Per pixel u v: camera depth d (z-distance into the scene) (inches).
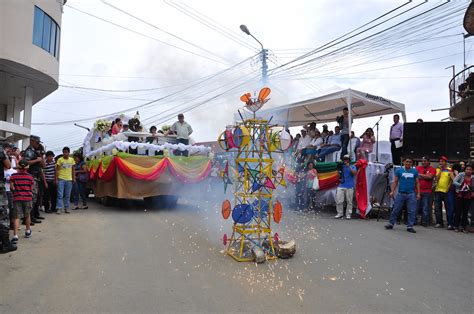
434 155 424.8
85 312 155.2
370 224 384.2
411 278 206.2
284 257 240.4
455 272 219.1
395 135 494.3
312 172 472.7
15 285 186.5
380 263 234.2
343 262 234.2
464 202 358.9
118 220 387.2
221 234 311.7
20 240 286.5
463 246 290.0
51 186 445.7
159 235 307.3
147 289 182.1
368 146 491.8
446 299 175.8
